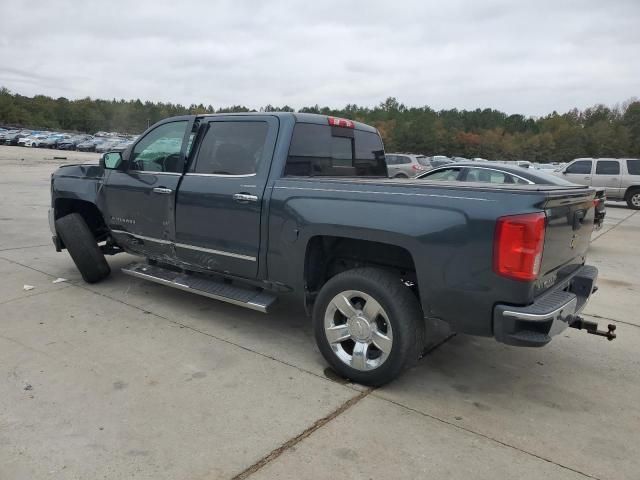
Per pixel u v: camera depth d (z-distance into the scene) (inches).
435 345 174.9
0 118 4672.7
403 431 120.1
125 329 177.6
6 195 577.9
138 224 201.2
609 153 3986.2
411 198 131.0
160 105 5693.9
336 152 184.7
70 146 2437.3
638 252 368.2
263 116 168.1
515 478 104.3
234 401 131.0
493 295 119.8
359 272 139.0
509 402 136.2
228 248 169.6
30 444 109.9
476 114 4894.2
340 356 144.6
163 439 113.4
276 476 102.5
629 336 189.0
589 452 114.3
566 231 133.8
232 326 184.5
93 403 127.4
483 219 119.3
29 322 181.2
